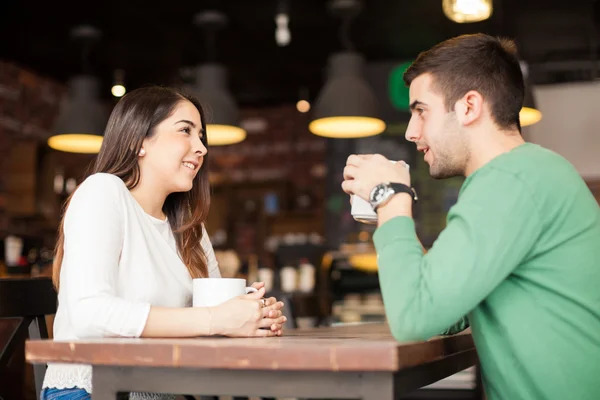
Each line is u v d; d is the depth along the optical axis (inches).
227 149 351.9
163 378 41.3
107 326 52.5
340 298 238.4
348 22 236.1
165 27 260.4
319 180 339.6
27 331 65.8
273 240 333.1
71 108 239.5
